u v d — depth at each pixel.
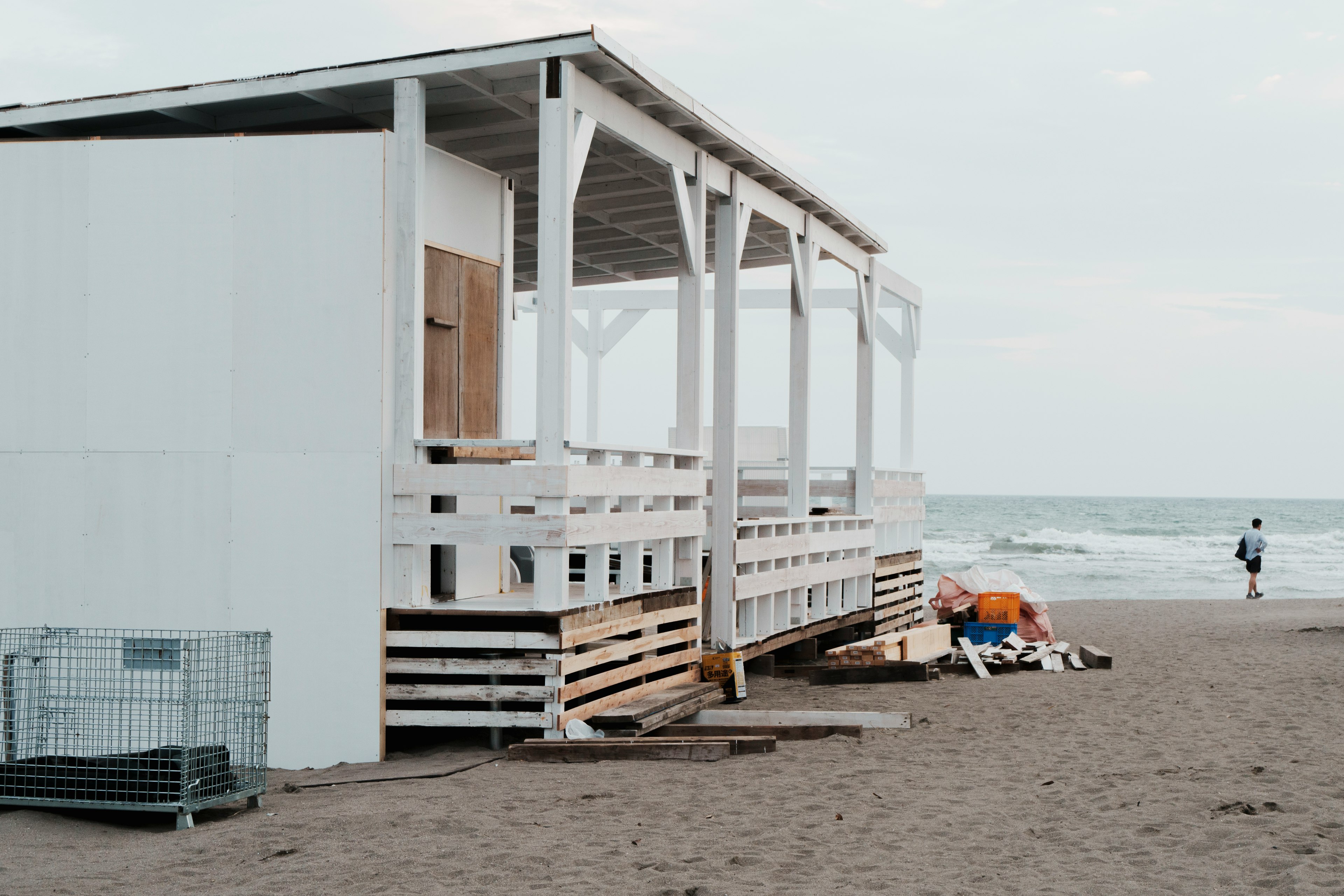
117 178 7.92
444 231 8.44
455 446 7.78
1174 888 4.91
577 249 13.14
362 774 7.21
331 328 7.70
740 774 7.08
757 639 10.91
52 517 7.93
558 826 5.89
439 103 8.15
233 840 5.76
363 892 4.91
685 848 5.50
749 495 14.73
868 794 6.57
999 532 62.25
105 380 7.91
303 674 7.65
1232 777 6.93
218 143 7.82
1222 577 36.09
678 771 7.15
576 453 7.96
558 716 7.64
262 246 7.78
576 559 12.25
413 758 7.65
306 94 8.05
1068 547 47.88
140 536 7.84
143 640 7.66
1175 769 7.18
